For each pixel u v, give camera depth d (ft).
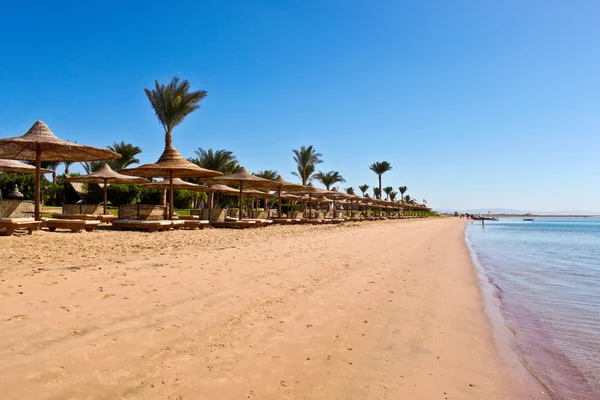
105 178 62.75
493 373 13.58
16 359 11.08
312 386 11.22
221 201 155.53
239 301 19.08
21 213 40.63
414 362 13.80
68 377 10.34
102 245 33.55
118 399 9.52
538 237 112.98
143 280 21.30
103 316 15.20
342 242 52.06
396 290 25.21
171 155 58.54
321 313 18.43
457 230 134.82
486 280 33.88
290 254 36.29
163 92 84.69
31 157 48.16
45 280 19.34
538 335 18.56
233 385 10.82
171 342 13.34
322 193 108.88
